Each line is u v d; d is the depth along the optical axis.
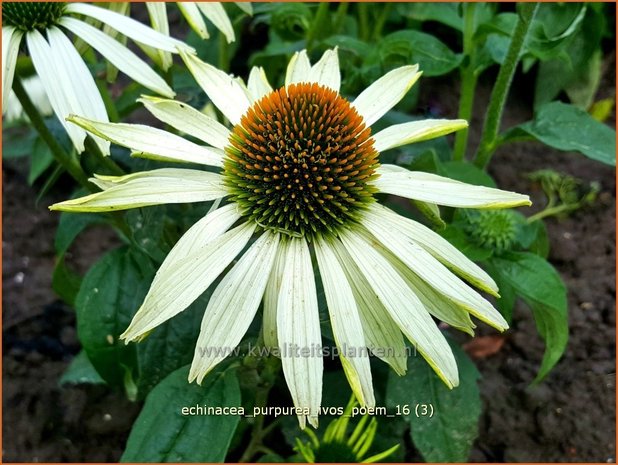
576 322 0.27
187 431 0.15
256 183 0.15
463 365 0.19
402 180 0.15
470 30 0.23
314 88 0.15
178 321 0.18
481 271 0.14
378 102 0.16
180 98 0.22
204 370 0.13
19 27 0.17
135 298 0.19
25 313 0.27
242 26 0.35
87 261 0.30
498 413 0.24
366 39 0.32
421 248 0.14
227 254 0.14
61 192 0.33
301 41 0.28
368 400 0.12
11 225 0.31
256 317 0.18
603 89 0.35
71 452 0.23
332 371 0.21
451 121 0.15
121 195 0.13
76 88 0.16
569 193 0.31
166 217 0.21
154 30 0.17
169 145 0.14
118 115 0.24
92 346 0.19
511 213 0.20
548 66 0.33
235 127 0.15
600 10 0.29
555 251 0.29
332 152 0.15
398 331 0.14
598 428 0.23
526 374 0.25
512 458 0.23
